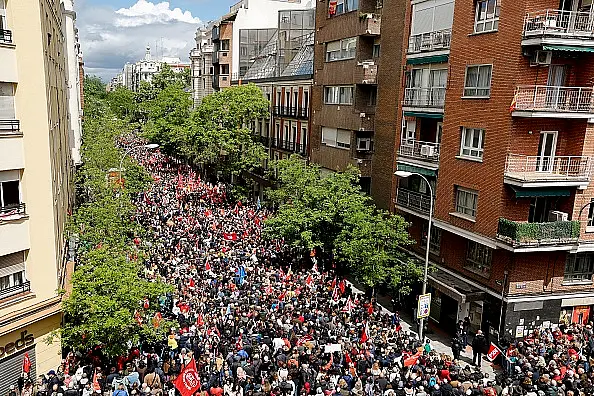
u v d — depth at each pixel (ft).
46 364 66.03
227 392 57.77
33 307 62.69
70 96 162.09
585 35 69.56
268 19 233.35
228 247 108.78
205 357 63.41
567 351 68.44
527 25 70.95
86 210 95.40
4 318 59.57
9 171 60.49
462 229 83.41
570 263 79.77
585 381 58.75
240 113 158.10
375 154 112.27
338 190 102.73
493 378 69.87
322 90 131.34
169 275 91.97
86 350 67.10
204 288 85.92
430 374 60.29
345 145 122.52
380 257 85.81
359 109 115.55
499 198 76.07
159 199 154.51
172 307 79.36
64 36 147.84
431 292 91.56
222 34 229.86
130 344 67.05
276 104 174.19
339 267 110.22
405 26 99.40
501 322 77.92
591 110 73.26
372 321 78.84
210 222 128.06
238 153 161.89
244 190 157.79
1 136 58.44
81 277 63.93
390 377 58.39
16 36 58.85
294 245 101.55
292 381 59.67
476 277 83.25
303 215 100.83
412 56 96.78
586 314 82.12
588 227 77.46
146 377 58.90
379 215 91.61
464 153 84.33
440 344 82.02
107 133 167.73
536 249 73.56
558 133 76.33
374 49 113.70
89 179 130.31
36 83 61.05
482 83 79.82
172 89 233.35
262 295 83.76
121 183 126.41
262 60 207.21
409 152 99.25
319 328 72.59
